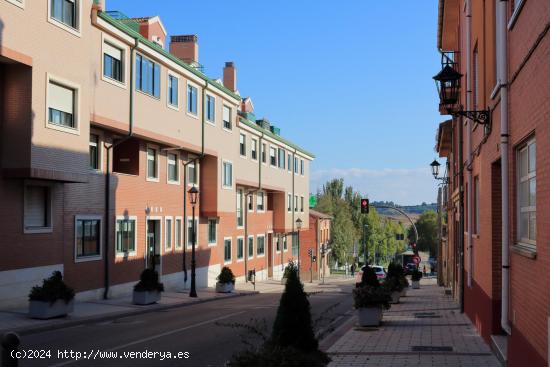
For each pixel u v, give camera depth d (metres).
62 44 21.23
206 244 39.59
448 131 28.88
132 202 28.94
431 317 18.78
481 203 13.96
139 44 27.69
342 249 85.31
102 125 25.39
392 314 19.92
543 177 6.85
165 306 24.42
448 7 20.91
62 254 23.06
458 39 21.55
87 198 25.02
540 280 7.00
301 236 71.38
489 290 12.32
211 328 16.70
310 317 7.77
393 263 27.58
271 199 58.12
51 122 20.83
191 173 36.94
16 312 19.16
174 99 32.19
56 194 22.67
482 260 13.74
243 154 46.62
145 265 30.11
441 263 43.94
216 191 38.38
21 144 19.64
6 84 19.86
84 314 19.83
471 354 11.70
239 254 47.59
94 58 24.61
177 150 34.22
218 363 11.34
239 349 12.95
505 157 9.30
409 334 14.82
